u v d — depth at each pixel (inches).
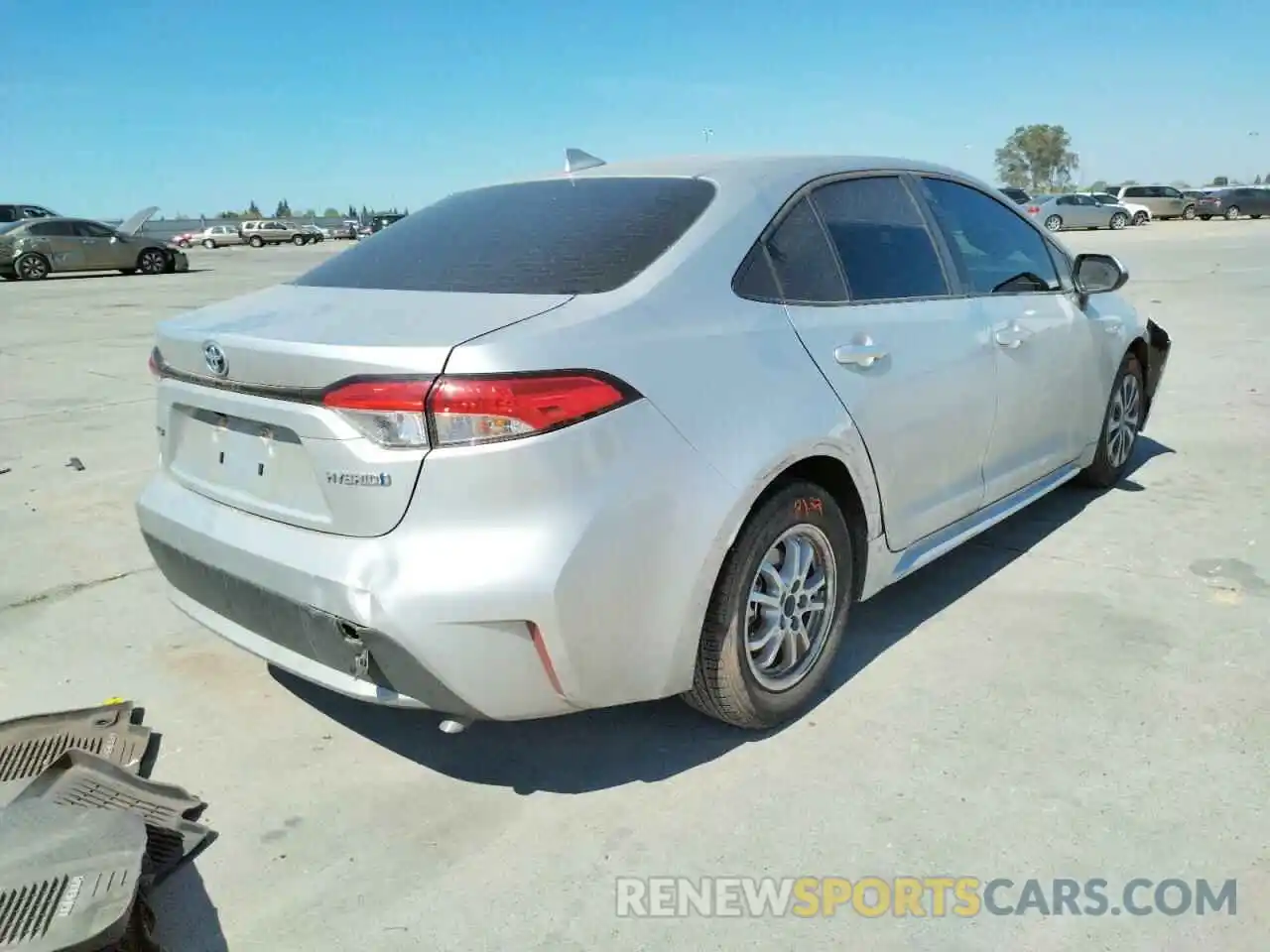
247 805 108.6
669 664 102.9
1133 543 174.7
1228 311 468.1
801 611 119.9
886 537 130.0
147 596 165.0
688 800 107.0
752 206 118.5
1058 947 86.2
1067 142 3828.7
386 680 95.9
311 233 2091.5
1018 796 105.3
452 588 90.2
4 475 237.5
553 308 98.8
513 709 96.0
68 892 82.2
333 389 92.7
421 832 103.6
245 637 109.0
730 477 102.9
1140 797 104.6
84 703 131.0
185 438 116.5
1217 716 119.0
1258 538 175.5
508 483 90.2
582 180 130.9
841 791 107.3
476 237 120.8
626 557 95.9
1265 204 1642.5
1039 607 149.9
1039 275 169.9
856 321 123.8
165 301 706.8
